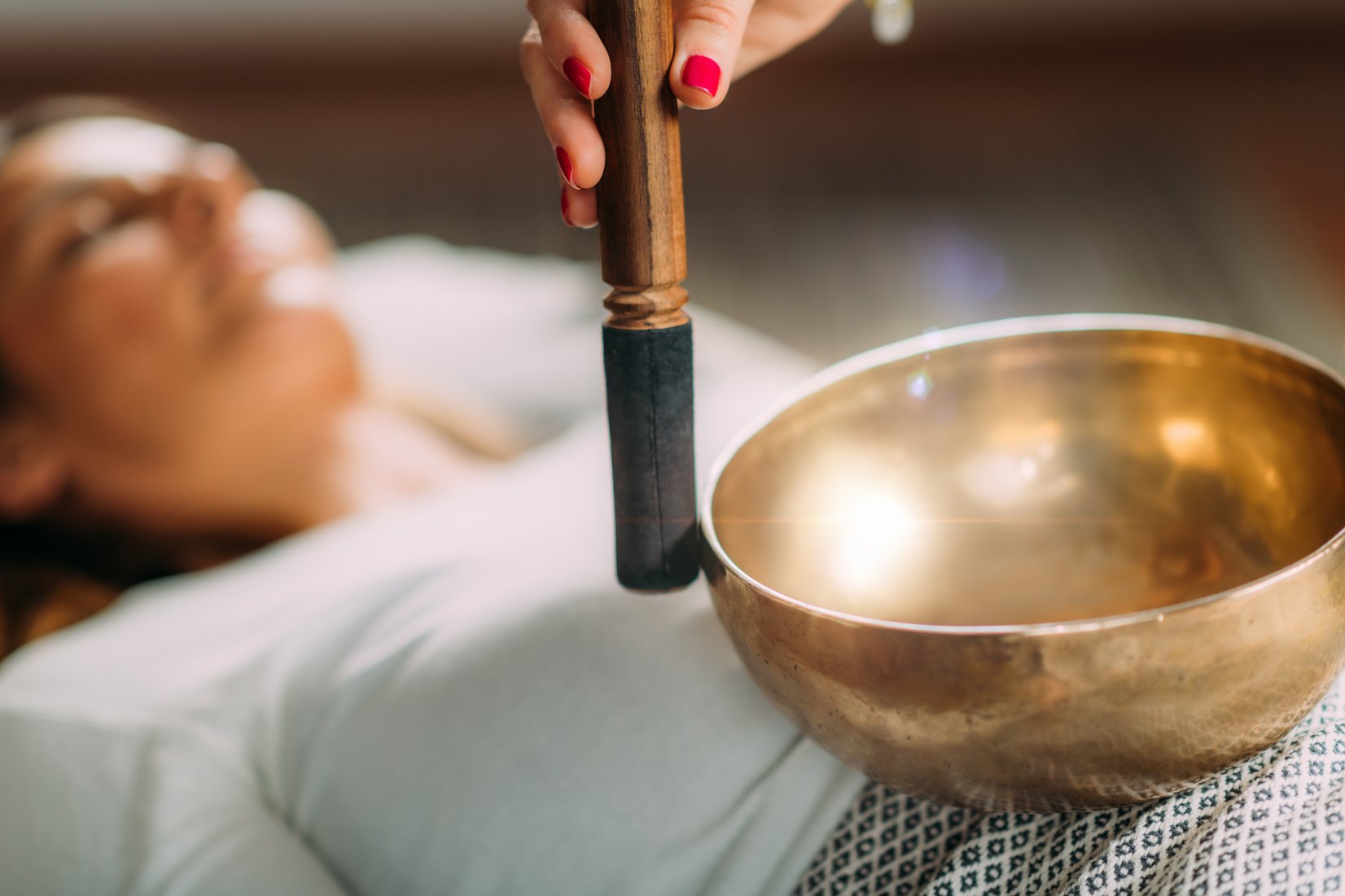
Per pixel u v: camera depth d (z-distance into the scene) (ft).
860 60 9.77
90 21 10.62
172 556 3.64
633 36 1.32
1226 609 1.19
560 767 1.87
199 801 2.15
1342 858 1.31
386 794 1.98
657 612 2.00
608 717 1.89
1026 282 6.03
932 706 1.26
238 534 3.65
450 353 4.24
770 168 7.88
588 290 4.51
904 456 1.89
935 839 1.66
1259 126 7.78
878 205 7.14
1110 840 1.45
